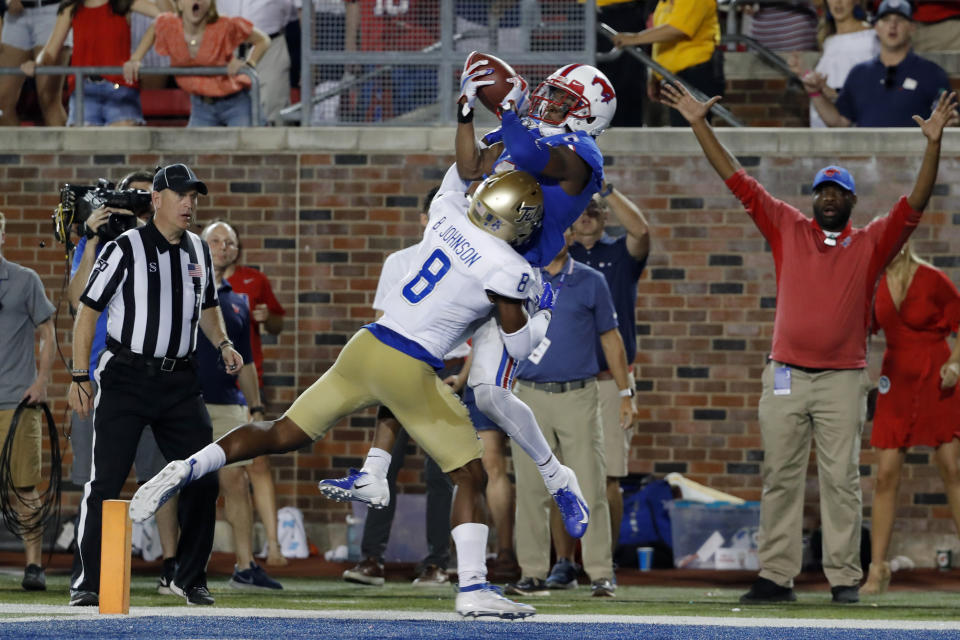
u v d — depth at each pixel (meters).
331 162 35.59
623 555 33.34
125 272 21.28
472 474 18.11
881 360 34.53
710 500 33.84
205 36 36.72
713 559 33.22
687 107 26.00
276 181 35.72
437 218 17.89
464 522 18.09
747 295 34.75
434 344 17.62
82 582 20.75
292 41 39.72
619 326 29.58
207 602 21.91
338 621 16.75
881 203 34.72
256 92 36.25
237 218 35.75
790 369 25.33
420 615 18.30
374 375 17.69
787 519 25.48
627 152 35.06
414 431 18.00
